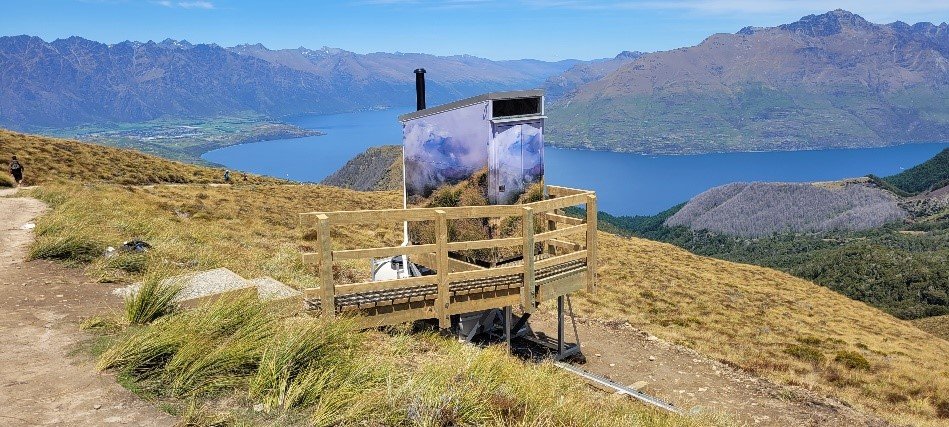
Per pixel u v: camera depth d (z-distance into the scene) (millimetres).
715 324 25375
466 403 6000
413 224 12914
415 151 13086
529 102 11852
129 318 7332
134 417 4875
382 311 9312
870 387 19359
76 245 11344
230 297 8000
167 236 16578
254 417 5121
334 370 6047
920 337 39875
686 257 54406
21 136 56875
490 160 11398
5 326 7020
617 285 31719
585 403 7875
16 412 4812
